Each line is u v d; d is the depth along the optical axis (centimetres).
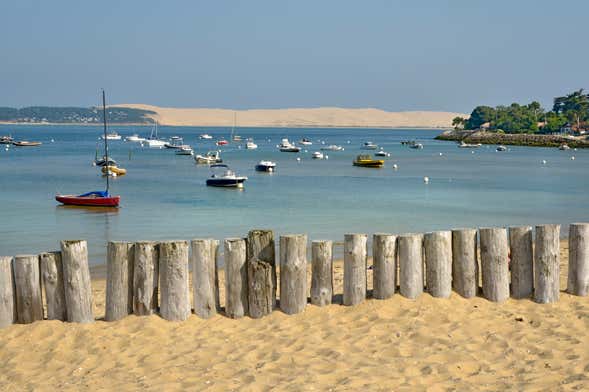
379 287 1230
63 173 8506
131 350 1105
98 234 3797
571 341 1092
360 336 1127
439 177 8138
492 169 9594
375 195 5916
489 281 1255
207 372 1024
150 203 5359
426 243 1248
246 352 1088
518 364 1027
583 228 1284
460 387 955
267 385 973
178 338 1138
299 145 18612
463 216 4422
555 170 9369
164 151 14338
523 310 1226
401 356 1061
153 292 1198
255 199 5606
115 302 1192
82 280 1183
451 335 1124
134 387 983
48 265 1183
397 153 14575
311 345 1102
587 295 1292
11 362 1080
